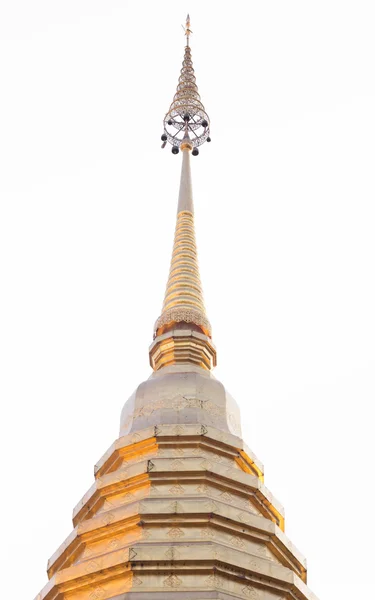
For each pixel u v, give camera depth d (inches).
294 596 988.6
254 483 1079.6
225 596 922.1
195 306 1363.2
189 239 1472.7
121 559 949.8
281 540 1043.9
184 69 1775.3
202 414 1152.2
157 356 1301.7
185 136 1684.3
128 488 1069.1
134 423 1162.6
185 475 1056.2
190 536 987.3
